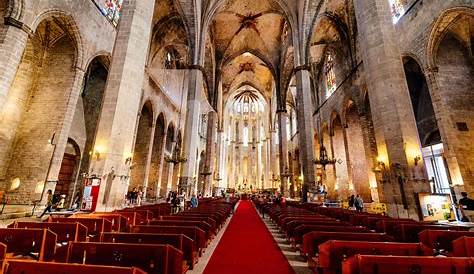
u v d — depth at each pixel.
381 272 2.14
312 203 16.05
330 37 23.30
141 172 20.98
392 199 7.95
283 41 29.12
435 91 11.83
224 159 48.16
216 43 30.47
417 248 2.93
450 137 11.27
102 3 14.62
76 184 15.66
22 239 3.39
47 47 13.34
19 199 11.28
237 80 40.12
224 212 9.80
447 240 4.04
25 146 12.01
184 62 29.12
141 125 22.23
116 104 8.97
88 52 13.48
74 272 1.81
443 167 14.30
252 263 4.53
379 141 8.62
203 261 4.61
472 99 11.91
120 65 9.41
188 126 19.33
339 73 22.91
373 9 9.30
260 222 10.84
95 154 8.52
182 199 14.77
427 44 12.14
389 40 8.88
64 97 12.59
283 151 28.78
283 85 30.67
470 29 12.09
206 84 30.20
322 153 18.48
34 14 9.91
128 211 7.36
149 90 21.28
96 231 5.07
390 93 8.38
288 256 5.07
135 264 2.58
